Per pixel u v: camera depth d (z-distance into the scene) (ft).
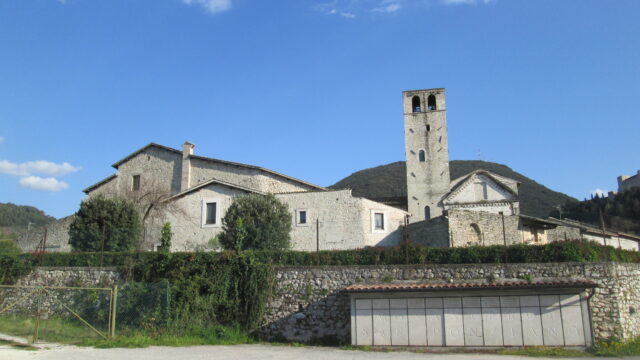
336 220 121.70
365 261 72.38
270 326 70.90
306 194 125.08
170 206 129.29
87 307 74.74
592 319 62.13
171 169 153.17
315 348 63.93
